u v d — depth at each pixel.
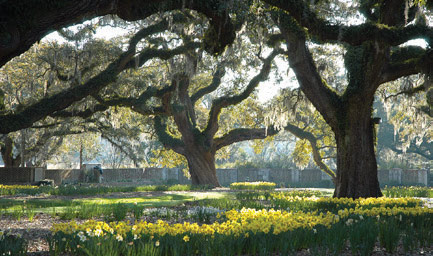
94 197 15.74
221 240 4.89
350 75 14.69
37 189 18.73
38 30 7.56
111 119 25.09
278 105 19.55
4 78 24.89
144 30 19.44
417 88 17.16
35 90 25.83
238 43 15.02
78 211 9.35
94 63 20.64
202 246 4.88
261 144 33.44
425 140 49.75
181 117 26.83
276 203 11.48
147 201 13.58
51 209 10.45
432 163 53.16
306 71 15.03
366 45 13.77
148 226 5.71
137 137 32.06
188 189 23.00
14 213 9.14
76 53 18.64
